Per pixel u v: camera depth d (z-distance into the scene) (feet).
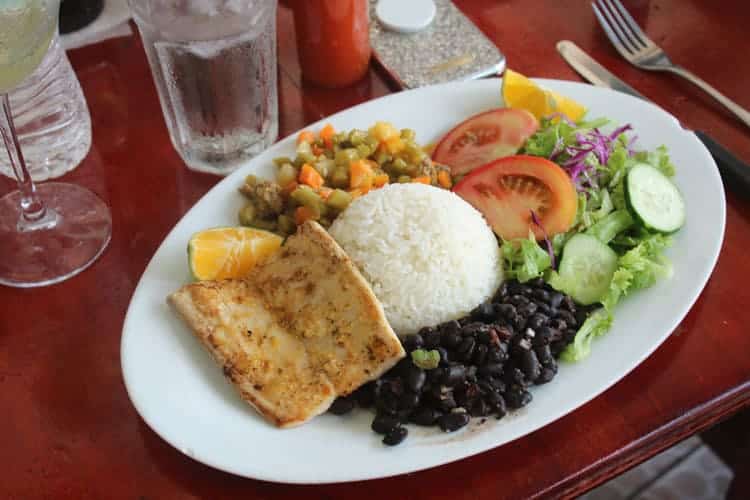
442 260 4.07
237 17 4.34
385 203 4.25
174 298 3.78
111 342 4.08
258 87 4.77
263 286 3.87
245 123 4.88
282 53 5.78
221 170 4.94
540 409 3.49
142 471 3.57
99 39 5.79
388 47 5.65
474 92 5.05
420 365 3.58
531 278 4.07
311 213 4.39
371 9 5.90
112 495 3.50
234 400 3.60
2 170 4.94
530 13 6.02
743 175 4.60
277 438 3.44
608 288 3.97
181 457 3.61
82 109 5.02
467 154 4.80
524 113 4.81
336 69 5.36
